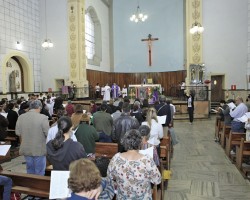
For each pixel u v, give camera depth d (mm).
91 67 21375
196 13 17672
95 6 22047
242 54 17438
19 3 17625
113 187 2611
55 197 2766
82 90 19312
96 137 4441
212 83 18266
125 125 5133
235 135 7254
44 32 20031
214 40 17672
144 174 2523
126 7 24938
